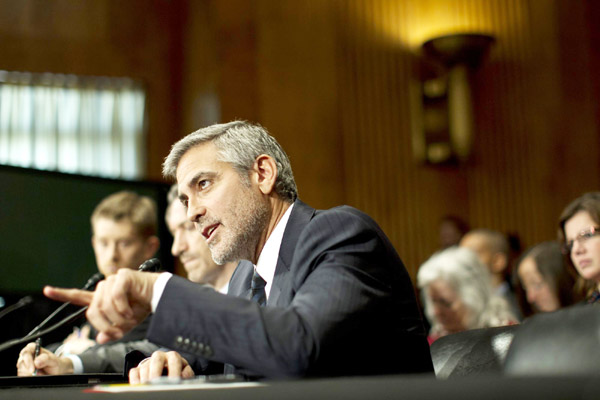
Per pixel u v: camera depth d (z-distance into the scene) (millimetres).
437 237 6574
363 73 6648
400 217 6543
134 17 6953
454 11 6738
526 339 1065
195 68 6703
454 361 1888
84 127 6715
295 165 6430
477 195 6684
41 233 3479
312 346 1462
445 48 6543
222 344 1439
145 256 3443
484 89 6812
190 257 3125
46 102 6672
